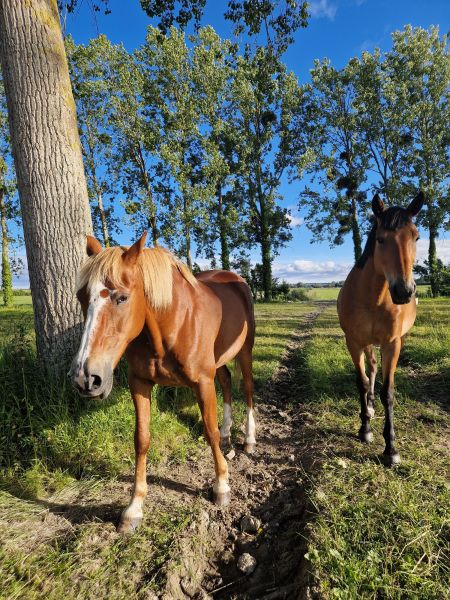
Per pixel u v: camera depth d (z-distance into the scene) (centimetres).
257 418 408
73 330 347
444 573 178
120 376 380
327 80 2456
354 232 2548
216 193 2658
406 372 524
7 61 335
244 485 278
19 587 181
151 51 2102
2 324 813
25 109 335
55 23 349
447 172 2234
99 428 305
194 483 278
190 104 2181
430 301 1756
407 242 281
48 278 343
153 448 309
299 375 569
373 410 386
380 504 228
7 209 1897
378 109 2386
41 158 338
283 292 2911
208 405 250
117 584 186
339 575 174
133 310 200
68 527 224
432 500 233
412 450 306
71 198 349
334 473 272
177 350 232
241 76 2234
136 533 219
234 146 2548
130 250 198
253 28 566
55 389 329
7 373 339
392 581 173
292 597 176
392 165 2448
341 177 2541
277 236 2816
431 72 2272
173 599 183
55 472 270
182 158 2258
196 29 581
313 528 208
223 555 213
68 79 359
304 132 2625
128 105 1983
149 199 2083
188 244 2255
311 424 376
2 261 1870
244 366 358
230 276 392
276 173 2697
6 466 278
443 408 398
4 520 226
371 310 316
